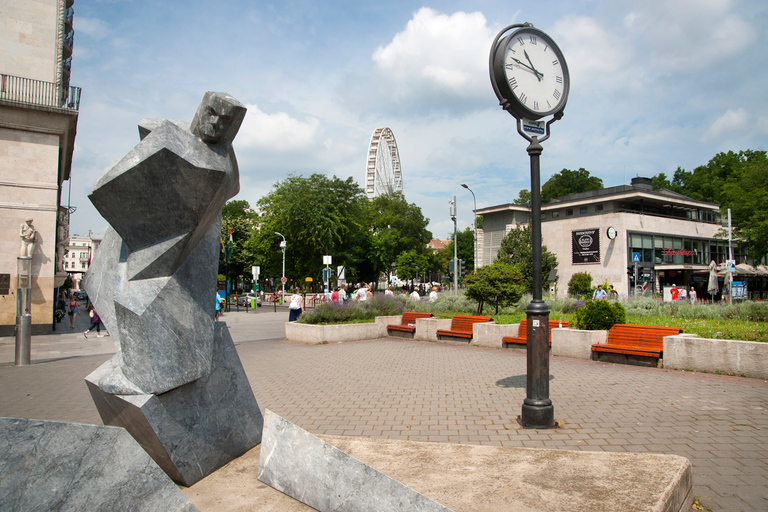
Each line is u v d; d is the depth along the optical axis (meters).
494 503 3.16
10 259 20.02
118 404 3.09
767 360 8.02
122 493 2.39
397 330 15.97
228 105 3.11
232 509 3.04
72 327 23.94
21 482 2.17
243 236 62.19
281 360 11.69
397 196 76.88
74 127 23.83
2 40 20.80
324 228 46.69
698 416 5.97
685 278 47.88
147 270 3.12
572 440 5.20
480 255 66.75
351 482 3.00
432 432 5.67
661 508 2.99
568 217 49.53
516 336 12.90
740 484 3.94
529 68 6.13
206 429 3.45
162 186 2.95
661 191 51.84
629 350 9.66
